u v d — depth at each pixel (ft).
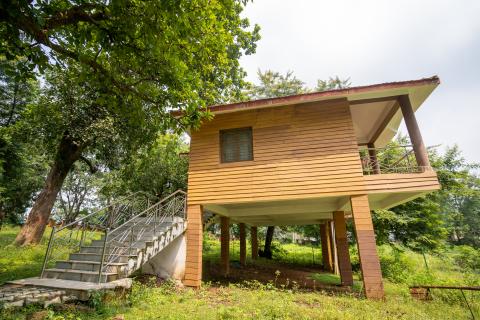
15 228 64.23
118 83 17.25
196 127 20.08
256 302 18.45
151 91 18.69
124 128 36.17
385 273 38.93
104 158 41.27
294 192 24.34
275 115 26.89
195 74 20.31
